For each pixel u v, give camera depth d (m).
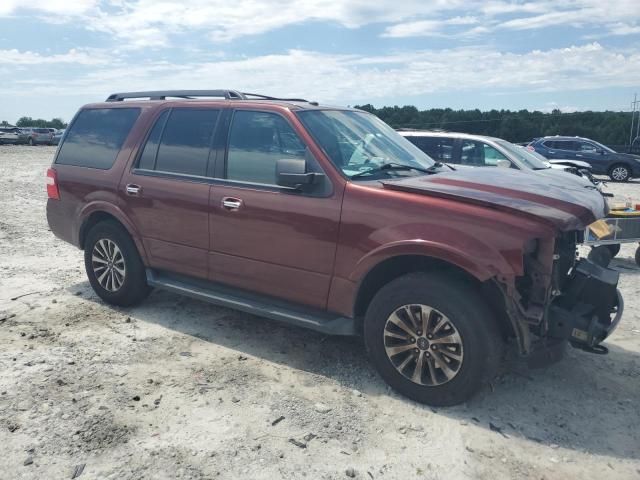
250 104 4.54
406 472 3.03
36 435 3.28
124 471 2.98
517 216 3.38
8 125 47.50
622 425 3.52
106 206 5.24
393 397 3.81
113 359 4.33
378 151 4.50
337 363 4.34
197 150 4.74
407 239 3.56
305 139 4.12
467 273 3.63
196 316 5.31
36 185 15.70
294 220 4.06
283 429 3.40
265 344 4.68
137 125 5.21
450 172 4.51
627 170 22.08
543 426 3.49
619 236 7.64
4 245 8.16
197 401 3.71
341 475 2.99
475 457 3.17
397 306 3.67
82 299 5.74
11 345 4.54
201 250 4.66
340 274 3.90
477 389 3.52
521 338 3.43
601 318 3.85
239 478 2.94
